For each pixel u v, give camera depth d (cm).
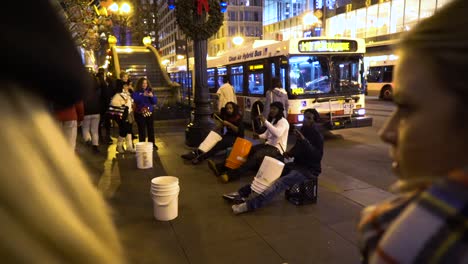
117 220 453
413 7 3228
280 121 640
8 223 41
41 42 43
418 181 67
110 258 52
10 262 41
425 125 64
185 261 364
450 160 63
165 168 736
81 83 48
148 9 3538
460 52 58
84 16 903
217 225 448
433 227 58
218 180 645
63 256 45
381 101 2502
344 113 1056
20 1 42
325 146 978
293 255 376
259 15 8275
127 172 702
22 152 44
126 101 881
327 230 432
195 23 916
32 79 44
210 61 1723
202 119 951
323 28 2938
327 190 584
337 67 1056
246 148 638
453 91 60
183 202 531
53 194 47
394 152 79
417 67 64
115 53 2017
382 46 3544
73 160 54
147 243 395
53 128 51
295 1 6188
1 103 43
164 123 1401
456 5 62
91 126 856
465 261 54
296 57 1018
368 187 602
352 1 3978
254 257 371
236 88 1409
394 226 65
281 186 489
